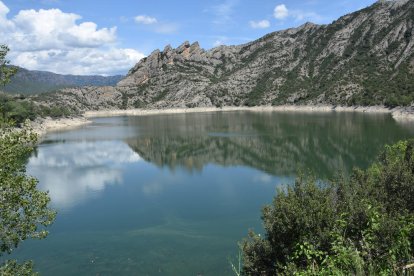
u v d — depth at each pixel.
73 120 160.75
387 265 9.21
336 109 174.62
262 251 15.48
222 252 24.22
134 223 30.64
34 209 14.21
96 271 22.19
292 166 52.94
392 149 28.88
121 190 42.12
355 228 12.29
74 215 33.19
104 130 122.44
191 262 22.95
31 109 128.62
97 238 27.39
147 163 59.97
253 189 40.78
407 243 9.40
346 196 15.01
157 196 39.22
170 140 89.38
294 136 85.50
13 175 13.88
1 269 13.55
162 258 23.67
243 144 77.38
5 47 13.34
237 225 29.28
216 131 105.31
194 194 39.53
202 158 63.00
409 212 13.12
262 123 124.25
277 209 14.57
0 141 13.36
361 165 50.91
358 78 197.25
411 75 174.38
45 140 95.75
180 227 29.36
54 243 26.44
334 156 58.94
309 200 13.84
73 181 47.19
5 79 13.36
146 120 170.12
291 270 11.82
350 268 9.65
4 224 13.34
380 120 112.12
